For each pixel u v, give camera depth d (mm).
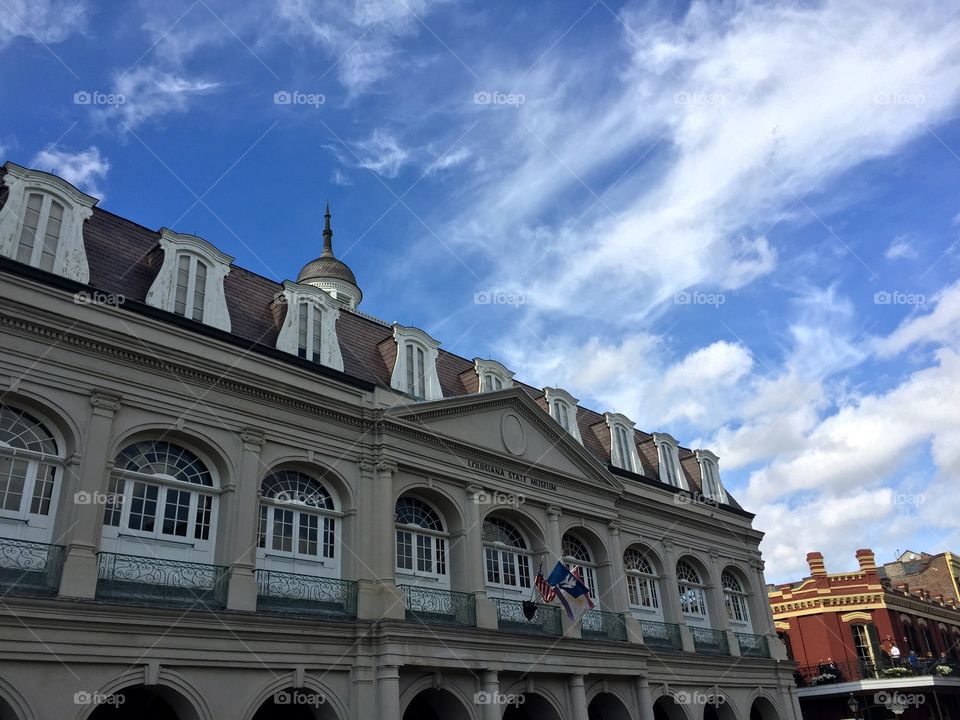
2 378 14422
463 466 21531
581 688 21047
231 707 15031
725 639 28141
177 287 18031
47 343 15188
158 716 15820
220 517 16828
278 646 16016
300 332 20141
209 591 15742
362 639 17266
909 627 38188
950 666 33375
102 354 15844
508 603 21172
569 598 20484
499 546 22406
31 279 15172
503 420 23281
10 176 15961
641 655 23203
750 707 27406
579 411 29188
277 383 18219
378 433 19875
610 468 26969
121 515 15555
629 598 26094
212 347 17531
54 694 12992
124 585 14656
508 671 19531
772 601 38219
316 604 17234
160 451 16578
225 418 17328
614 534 25422
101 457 15125
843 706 33250
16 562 13516
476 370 24469
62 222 16516
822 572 38125
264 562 17281
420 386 22453
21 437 14766
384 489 19297
